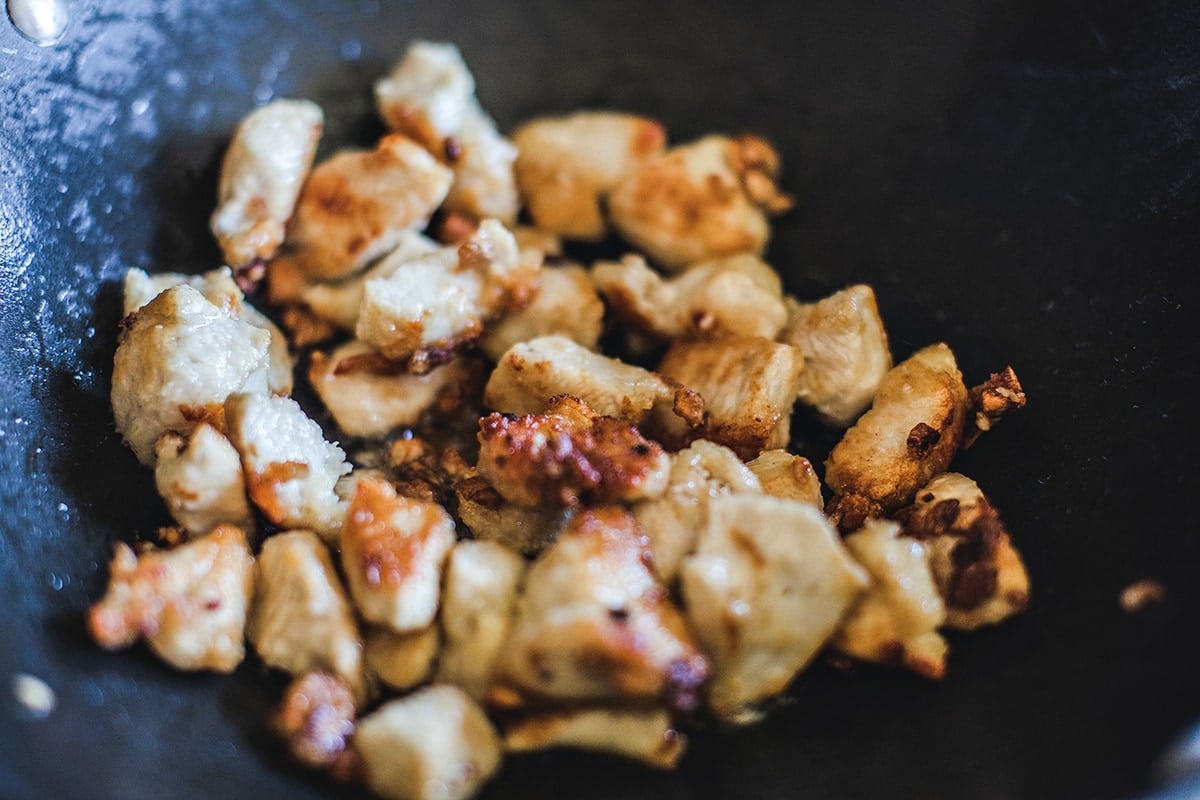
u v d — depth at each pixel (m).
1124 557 0.33
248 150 0.39
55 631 0.32
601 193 0.41
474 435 0.39
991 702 0.33
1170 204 0.36
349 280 0.40
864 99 0.41
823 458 0.38
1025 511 0.36
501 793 0.33
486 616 0.33
